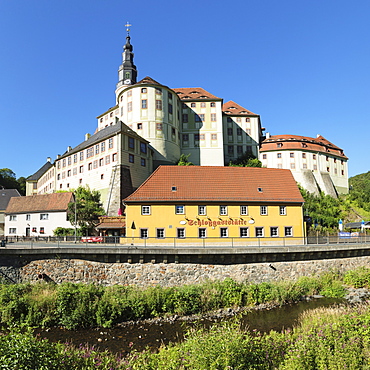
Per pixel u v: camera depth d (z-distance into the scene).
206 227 35.72
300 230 37.50
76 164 67.62
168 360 10.98
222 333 11.09
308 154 87.12
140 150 62.94
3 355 8.09
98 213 53.41
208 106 81.38
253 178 40.38
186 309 22.69
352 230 61.06
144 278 25.89
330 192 86.06
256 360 10.76
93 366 10.04
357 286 29.12
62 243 34.16
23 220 58.22
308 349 11.44
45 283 24.66
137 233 34.78
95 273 25.61
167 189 36.97
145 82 72.88
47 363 8.67
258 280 27.89
